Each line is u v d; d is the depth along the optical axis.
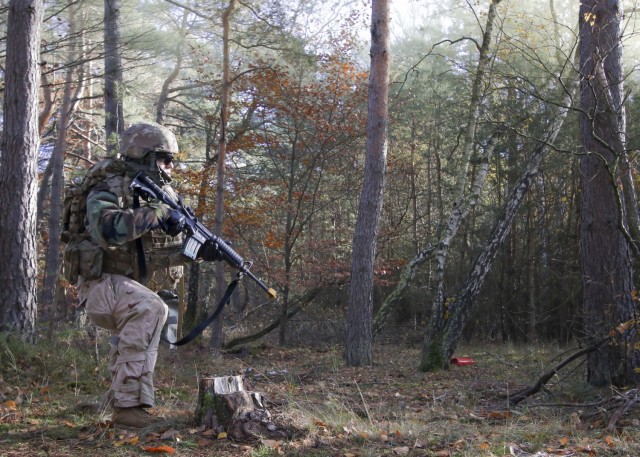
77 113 25.19
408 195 25.56
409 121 23.86
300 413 5.00
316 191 20.41
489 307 22.03
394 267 20.98
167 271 5.00
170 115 23.30
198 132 26.08
